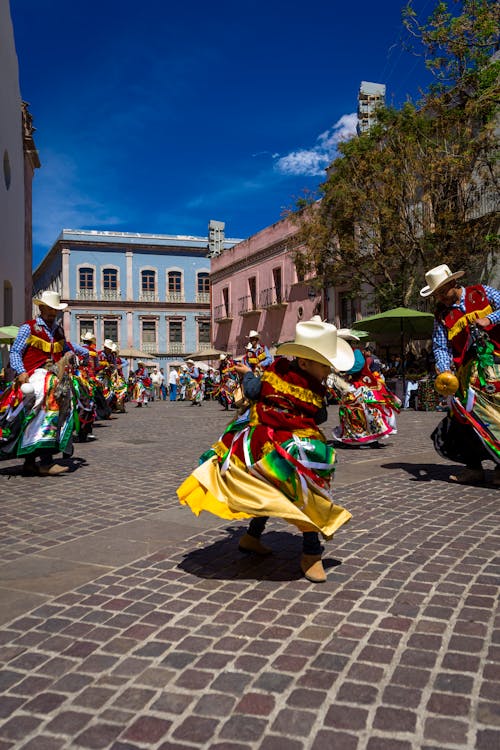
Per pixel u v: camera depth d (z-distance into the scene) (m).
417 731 2.10
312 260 24.14
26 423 7.16
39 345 7.21
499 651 2.64
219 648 2.71
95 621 3.02
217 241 44.09
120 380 20.31
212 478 3.54
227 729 2.13
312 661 2.58
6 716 2.23
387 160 20.92
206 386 34.38
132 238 54.34
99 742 2.08
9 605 3.24
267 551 3.98
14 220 24.61
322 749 2.02
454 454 6.27
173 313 55.38
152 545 4.27
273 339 35.16
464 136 19.97
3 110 22.69
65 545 4.32
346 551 4.01
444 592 3.29
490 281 20.38
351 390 9.33
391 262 22.12
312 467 3.38
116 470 7.70
